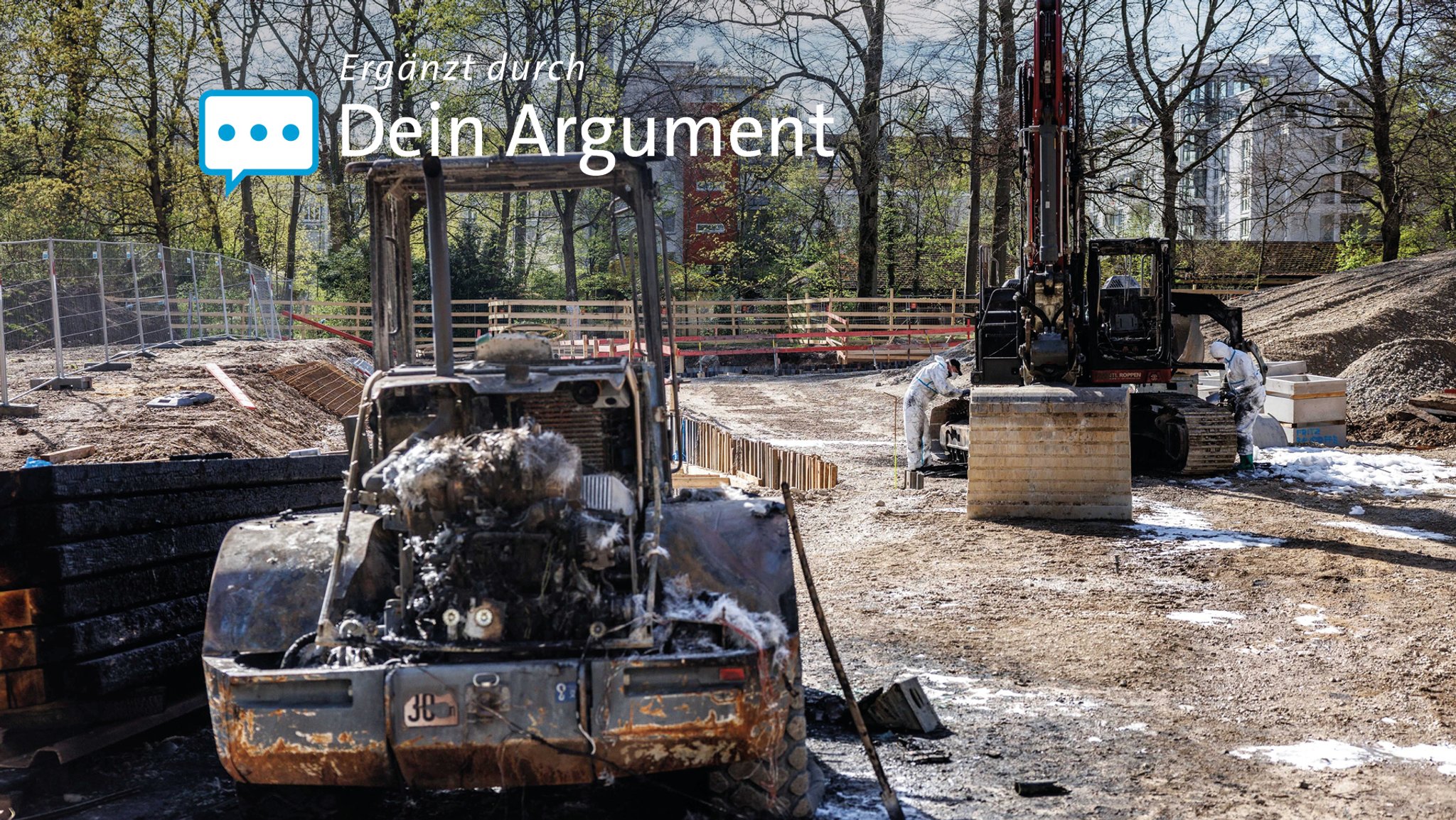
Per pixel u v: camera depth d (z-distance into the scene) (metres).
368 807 4.97
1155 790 5.27
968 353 30.19
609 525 4.39
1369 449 18.61
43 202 35.47
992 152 35.12
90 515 5.49
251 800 4.76
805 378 36.22
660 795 4.99
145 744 5.83
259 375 18.64
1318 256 57.03
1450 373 22.58
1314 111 39.75
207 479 6.36
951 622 8.61
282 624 4.56
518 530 4.32
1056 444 12.57
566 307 42.41
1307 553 10.80
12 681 5.26
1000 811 4.95
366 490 4.55
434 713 4.15
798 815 4.63
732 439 17.59
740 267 53.59
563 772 4.27
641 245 5.70
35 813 4.92
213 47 39.22
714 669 4.26
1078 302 15.38
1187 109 39.62
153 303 20.95
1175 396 16.20
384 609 4.73
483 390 4.68
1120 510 12.49
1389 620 8.56
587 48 45.09
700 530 4.83
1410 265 31.83
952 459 17.66
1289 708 6.64
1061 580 9.92
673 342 5.73
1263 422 19.09
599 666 4.19
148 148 38.44
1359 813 5.01
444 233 4.87
